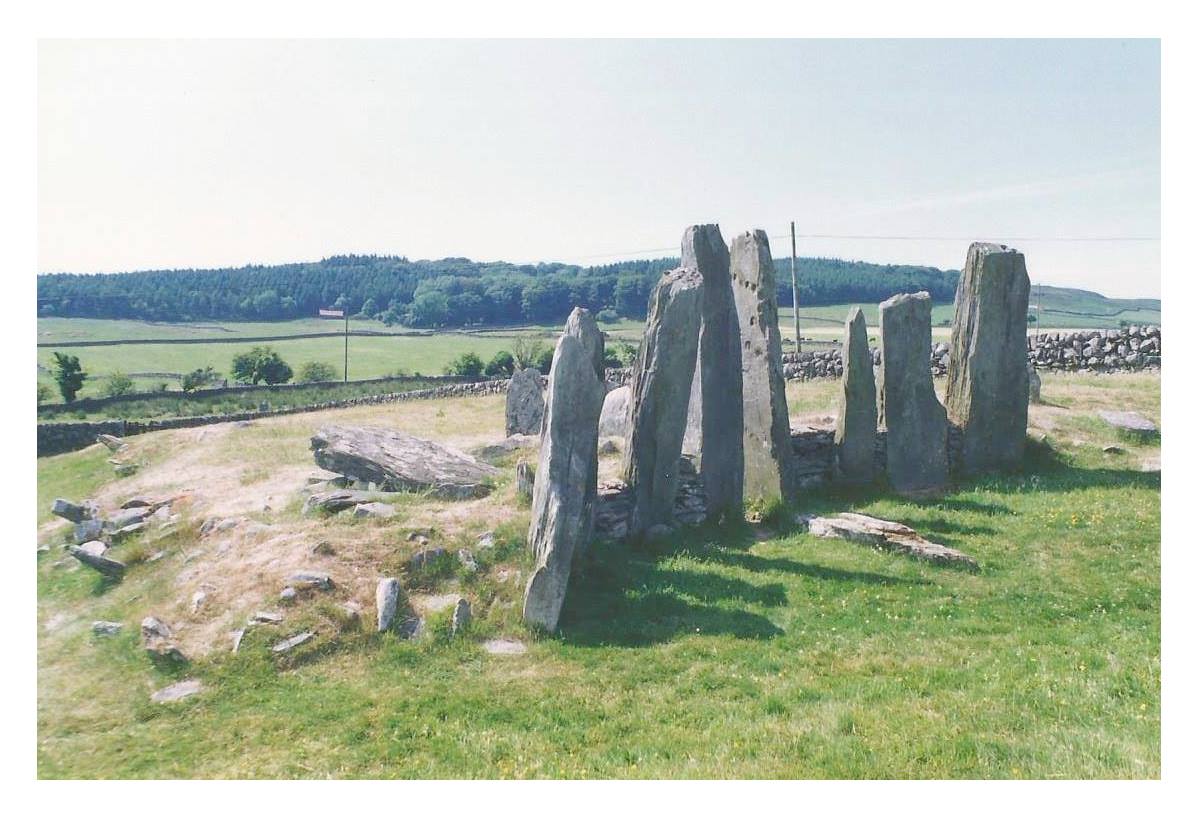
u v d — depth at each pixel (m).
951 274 116.62
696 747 10.06
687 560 16.20
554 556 13.66
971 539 17.11
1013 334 21.14
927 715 10.34
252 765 10.20
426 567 14.48
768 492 19.38
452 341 93.25
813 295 102.19
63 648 13.62
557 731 10.75
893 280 109.31
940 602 14.42
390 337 96.31
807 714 10.73
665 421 17.11
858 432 20.86
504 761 10.07
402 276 130.50
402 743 10.56
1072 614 13.91
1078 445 21.92
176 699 11.73
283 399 46.16
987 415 21.11
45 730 11.16
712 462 18.58
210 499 19.56
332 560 14.38
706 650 12.86
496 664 12.61
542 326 103.00
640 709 11.23
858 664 12.26
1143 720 9.85
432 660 12.66
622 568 15.77
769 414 19.42
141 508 19.48
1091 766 8.83
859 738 9.80
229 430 29.72
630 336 82.31
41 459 30.45
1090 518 17.52
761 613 14.14
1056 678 11.19
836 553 16.69
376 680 12.12
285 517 17.30
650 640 13.32
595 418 14.52
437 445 20.75
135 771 10.12
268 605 13.33
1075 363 32.53
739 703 11.24
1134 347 31.55
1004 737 9.65
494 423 31.75
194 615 13.59
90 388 49.88
